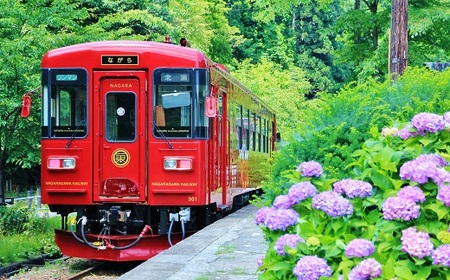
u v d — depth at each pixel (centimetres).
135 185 1339
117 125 1345
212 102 1344
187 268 907
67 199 1343
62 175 1344
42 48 1777
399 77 1048
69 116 1348
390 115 896
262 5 2433
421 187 505
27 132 1848
